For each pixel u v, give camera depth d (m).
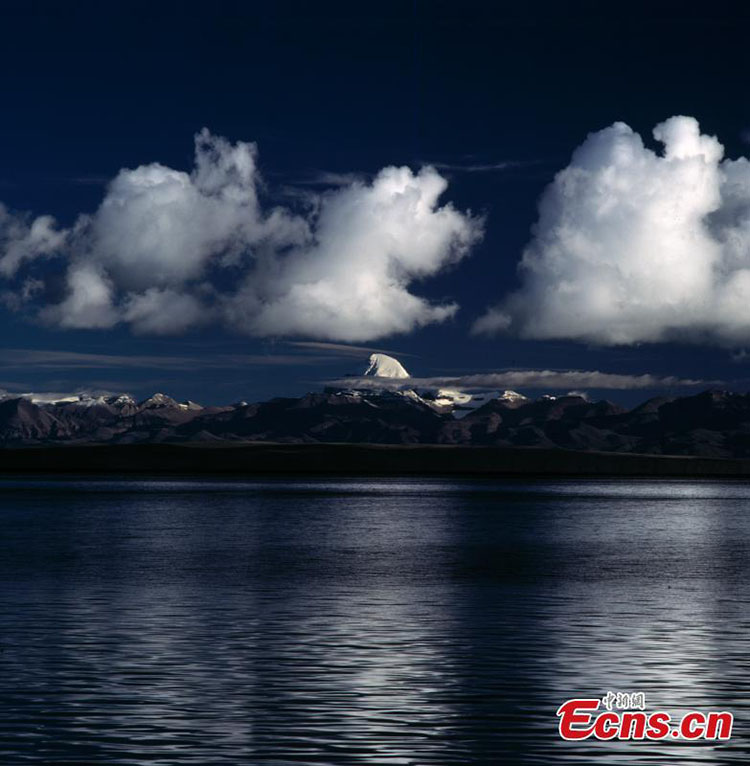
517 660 34.84
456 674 32.56
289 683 31.16
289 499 191.50
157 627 41.44
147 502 173.38
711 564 71.38
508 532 105.44
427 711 27.92
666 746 24.94
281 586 56.03
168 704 28.58
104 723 26.53
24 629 40.84
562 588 55.94
